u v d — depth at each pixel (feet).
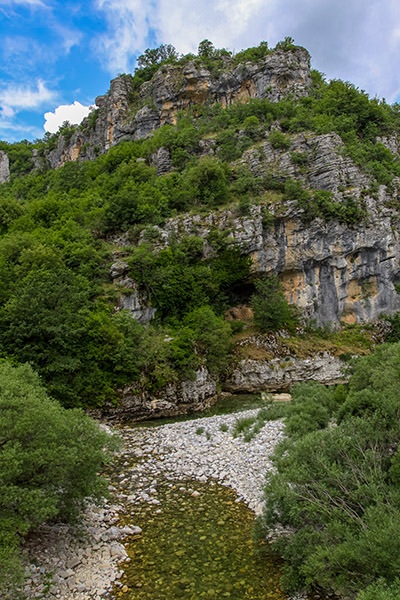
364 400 51.52
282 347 164.96
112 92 323.78
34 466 37.81
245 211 180.34
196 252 166.09
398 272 195.62
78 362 103.09
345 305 193.88
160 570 39.40
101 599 35.14
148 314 141.38
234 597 35.42
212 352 139.85
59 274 119.85
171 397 117.29
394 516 33.58
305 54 288.71
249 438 75.51
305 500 40.19
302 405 77.61
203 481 61.52
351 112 247.70
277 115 241.96
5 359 93.20
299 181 194.70
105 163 232.94
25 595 33.96
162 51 364.38
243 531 46.73
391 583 29.89
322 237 187.32
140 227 161.48
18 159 394.73
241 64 282.15
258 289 177.27
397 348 73.72
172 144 229.66
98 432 46.78
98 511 50.80
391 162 224.33
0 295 112.78
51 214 171.22
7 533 33.22
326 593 35.22
